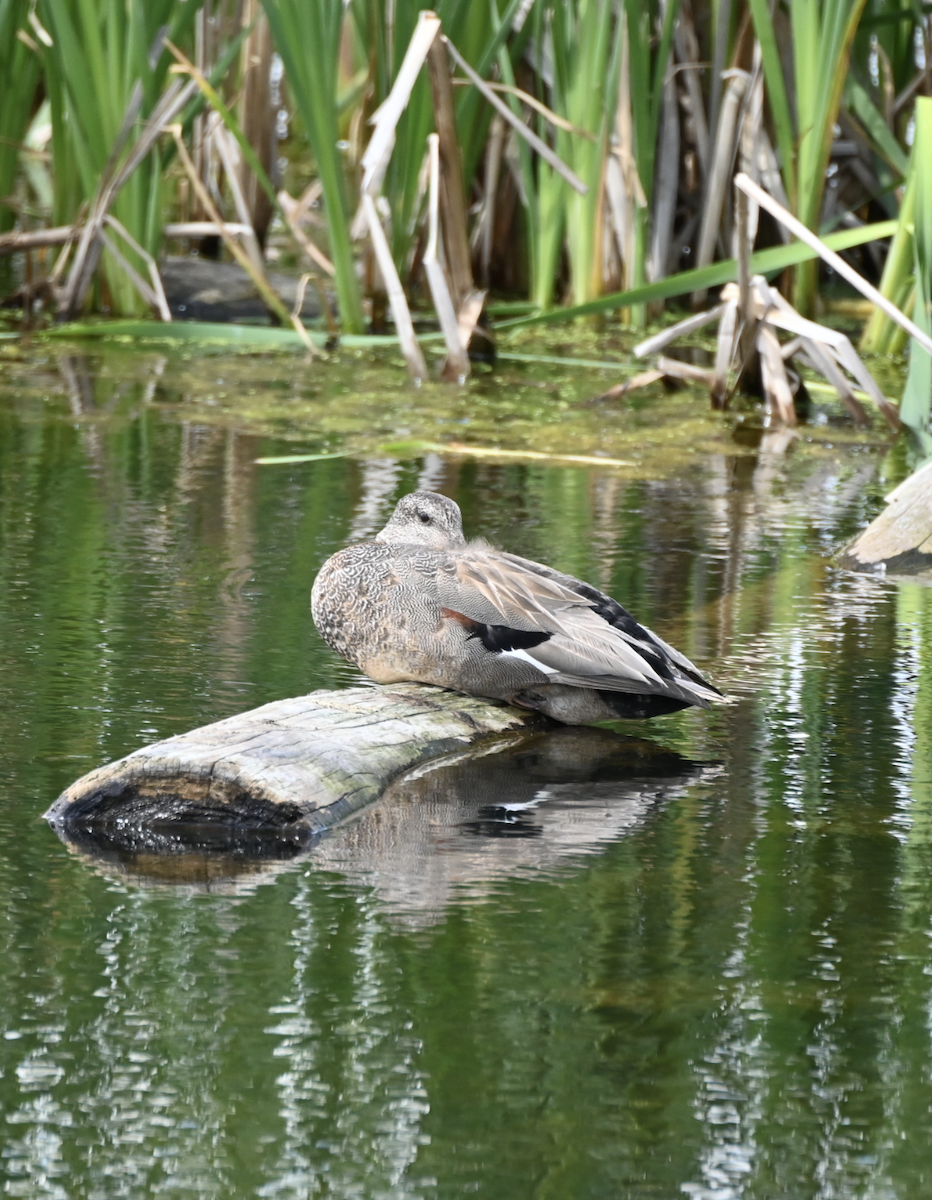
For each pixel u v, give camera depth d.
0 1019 6.23
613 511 14.18
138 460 15.27
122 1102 5.78
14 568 11.93
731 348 17.89
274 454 15.73
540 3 20.28
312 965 6.66
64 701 9.39
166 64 19.91
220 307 21.72
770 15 19.64
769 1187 5.41
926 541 12.69
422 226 22.41
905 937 6.97
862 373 17.12
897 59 22.84
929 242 16.42
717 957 6.78
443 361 19.66
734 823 8.13
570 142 20.92
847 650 10.84
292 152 29.52
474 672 9.22
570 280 22.95
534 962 6.70
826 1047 6.15
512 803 8.34
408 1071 6.00
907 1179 5.47
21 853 7.66
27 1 21.30
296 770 8.06
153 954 6.72
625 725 9.53
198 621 10.93
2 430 16.19
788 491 15.07
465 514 13.85
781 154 20.20
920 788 8.61
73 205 21.75
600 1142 5.61
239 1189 5.37
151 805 7.95
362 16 22.45
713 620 11.38
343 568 9.44
